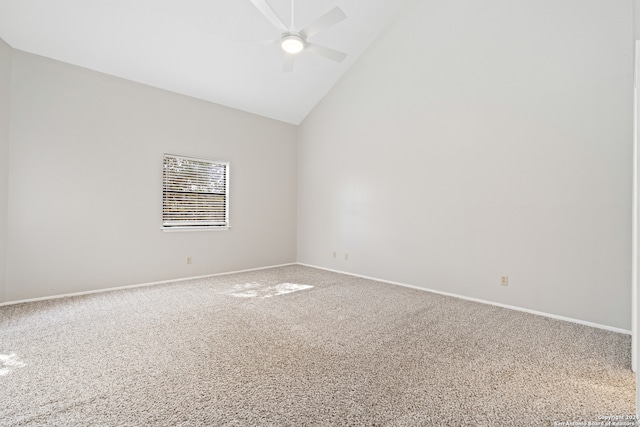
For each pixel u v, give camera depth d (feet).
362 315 9.59
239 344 7.42
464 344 7.47
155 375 5.99
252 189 16.96
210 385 5.65
